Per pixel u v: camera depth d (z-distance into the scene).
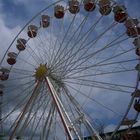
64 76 44.38
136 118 39.81
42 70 44.06
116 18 44.44
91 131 42.53
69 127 41.00
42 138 43.34
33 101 43.88
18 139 43.56
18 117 43.72
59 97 43.19
